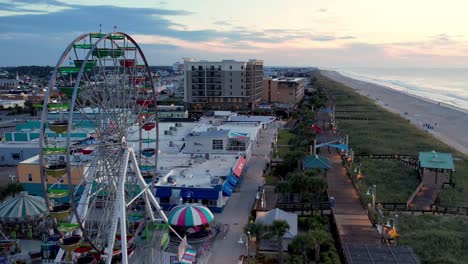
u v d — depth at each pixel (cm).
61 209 4022
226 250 5109
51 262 4594
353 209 6372
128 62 4781
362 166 9262
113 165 4538
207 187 6350
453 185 7925
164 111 16100
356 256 4181
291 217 5353
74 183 6006
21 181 6794
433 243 5288
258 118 14662
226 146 9031
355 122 17088
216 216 6222
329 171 8669
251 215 6131
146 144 9062
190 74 18825
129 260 4466
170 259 4547
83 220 4253
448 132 15362
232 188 6756
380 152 11381
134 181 5072
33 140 10094
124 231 4191
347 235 5369
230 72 18600
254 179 8162
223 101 18875
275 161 9219
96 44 4028
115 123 4578
